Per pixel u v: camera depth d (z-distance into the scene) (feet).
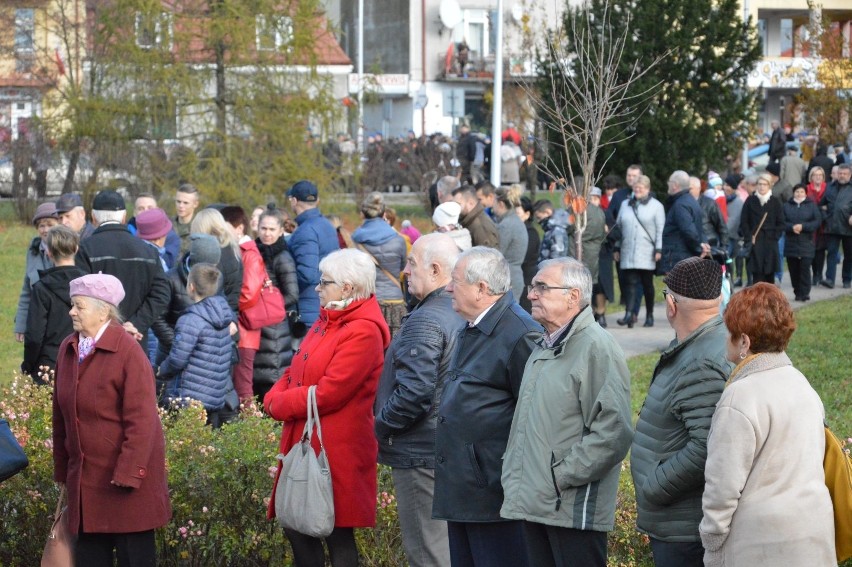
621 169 80.64
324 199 98.32
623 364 18.24
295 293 37.55
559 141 68.33
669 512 16.90
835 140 108.27
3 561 24.40
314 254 37.86
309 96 98.07
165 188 95.35
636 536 22.43
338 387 20.81
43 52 115.85
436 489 19.85
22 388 27.22
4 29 113.91
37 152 103.35
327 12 102.22
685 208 49.55
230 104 97.30
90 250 30.27
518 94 121.39
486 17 193.57
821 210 67.82
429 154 118.42
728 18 82.64
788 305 15.44
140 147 97.35
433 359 20.21
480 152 121.08
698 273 16.83
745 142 94.43
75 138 99.66
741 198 68.44
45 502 24.16
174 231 37.47
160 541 23.71
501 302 19.71
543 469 18.11
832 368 43.88
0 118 110.22
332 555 21.52
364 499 21.24
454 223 34.09
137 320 30.58
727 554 15.11
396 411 20.24
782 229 59.52
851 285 67.92
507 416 19.40
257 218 45.62
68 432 21.27
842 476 15.31
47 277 29.63
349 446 21.11
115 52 94.68
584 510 17.93
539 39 118.83
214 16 94.53
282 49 96.94
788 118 176.14
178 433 24.76
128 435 20.83
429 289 21.12
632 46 77.77
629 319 56.34
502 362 19.38
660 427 16.97
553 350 18.42
